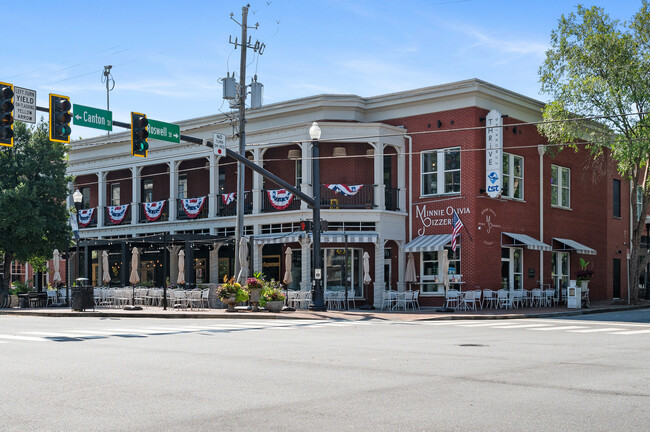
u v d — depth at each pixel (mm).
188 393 9055
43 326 21188
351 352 13750
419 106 33531
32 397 8789
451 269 32531
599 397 8766
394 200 34062
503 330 20344
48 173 36875
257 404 8305
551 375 10641
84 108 20609
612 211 41531
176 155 38219
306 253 32562
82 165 42438
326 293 31594
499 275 32938
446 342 16078
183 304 30609
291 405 8234
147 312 27609
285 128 33719
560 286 37125
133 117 21703
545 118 34156
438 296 32594
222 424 7230
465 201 31969
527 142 35125
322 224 28281
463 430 6949
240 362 12141
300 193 27203
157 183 42188
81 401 8516
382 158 33000
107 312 27828
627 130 34094
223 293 28906
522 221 34500
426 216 33156
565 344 15742
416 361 12312
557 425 7184
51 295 34812
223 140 24250
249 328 20547
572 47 34219
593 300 39594
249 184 37469
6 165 35406
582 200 39094
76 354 13430
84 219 42250
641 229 37031
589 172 39750
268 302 27891
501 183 31406
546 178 36312
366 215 32688
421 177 33438
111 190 44500
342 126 32750
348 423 7258
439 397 8734
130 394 8992
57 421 7402
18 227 34438
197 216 37906
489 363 12078
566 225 37625
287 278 30797
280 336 17656
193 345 15188
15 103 19125
